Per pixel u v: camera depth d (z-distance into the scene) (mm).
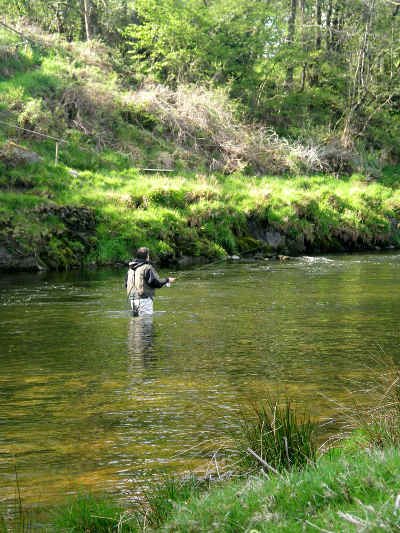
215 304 11305
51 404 5488
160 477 3928
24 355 7434
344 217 25953
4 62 27938
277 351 7555
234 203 23500
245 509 2980
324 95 39531
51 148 24031
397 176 35094
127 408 5344
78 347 7848
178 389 5926
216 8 36438
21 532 3248
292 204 24516
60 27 38469
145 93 29484
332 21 42469
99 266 18266
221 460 4148
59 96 27375
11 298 11953
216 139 29688
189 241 20562
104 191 21469
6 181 19719
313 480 3105
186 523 2930
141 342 8141
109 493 3711
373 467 3094
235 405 5387
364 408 5102
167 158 26641
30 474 4008
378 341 8055
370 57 39250
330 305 11086
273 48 36969
